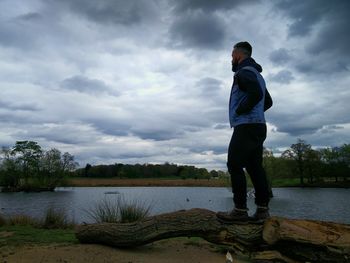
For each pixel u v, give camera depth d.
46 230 8.91
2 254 5.93
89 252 5.96
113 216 9.81
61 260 5.52
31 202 42.97
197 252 6.19
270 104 5.68
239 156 5.27
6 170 92.62
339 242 4.86
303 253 5.10
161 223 5.96
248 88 5.07
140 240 6.04
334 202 43.47
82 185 114.69
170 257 5.85
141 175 132.25
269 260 5.30
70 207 30.12
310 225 5.13
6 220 10.94
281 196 56.69
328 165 93.25
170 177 131.38
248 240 5.45
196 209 6.07
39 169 91.88
